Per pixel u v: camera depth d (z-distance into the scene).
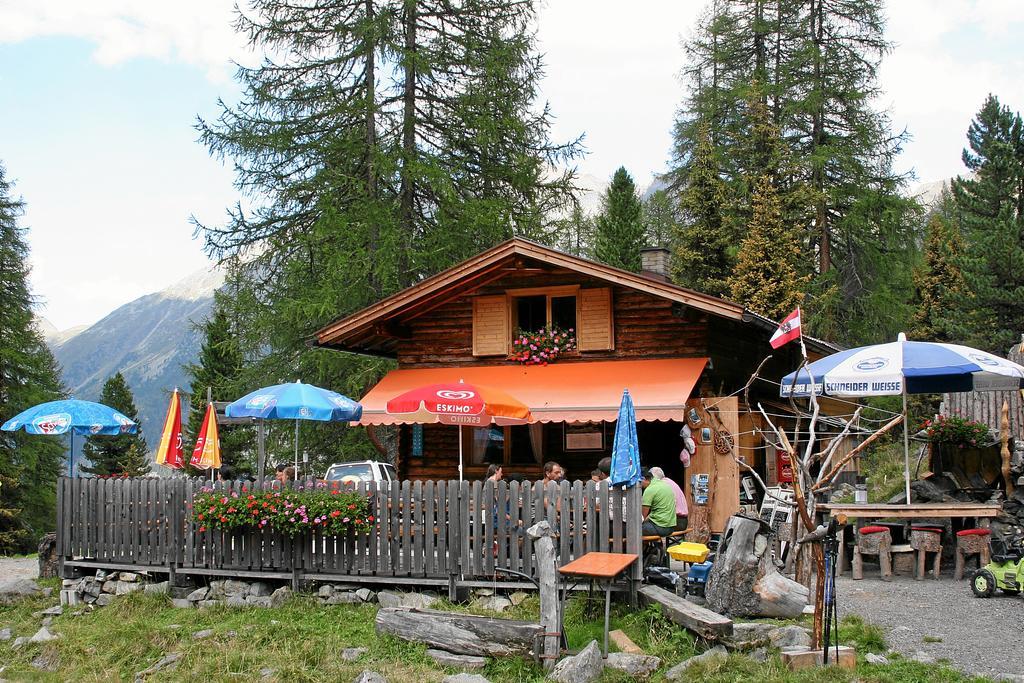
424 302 20.94
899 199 36.94
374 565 13.62
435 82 30.34
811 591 12.75
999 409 20.80
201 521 14.34
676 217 41.28
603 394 17.92
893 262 37.62
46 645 13.04
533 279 20.31
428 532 13.39
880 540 14.37
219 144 29.94
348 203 29.70
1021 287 29.38
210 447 16.94
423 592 13.52
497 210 29.14
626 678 9.95
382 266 27.67
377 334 21.06
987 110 36.06
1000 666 9.62
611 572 10.49
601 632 11.33
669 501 13.36
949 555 15.66
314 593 13.98
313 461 30.91
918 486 15.70
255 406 15.91
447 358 21.02
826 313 35.28
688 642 10.83
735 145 38.56
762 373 21.81
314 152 29.97
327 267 28.25
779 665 9.76
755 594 11.41
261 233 30.42
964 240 38.06
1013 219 30.92
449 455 20.88
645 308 19.53
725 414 18.00
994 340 29.66
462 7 30.59
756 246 33.00
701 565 12.45
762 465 21.08
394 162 28.50
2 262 39.66
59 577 16.31
